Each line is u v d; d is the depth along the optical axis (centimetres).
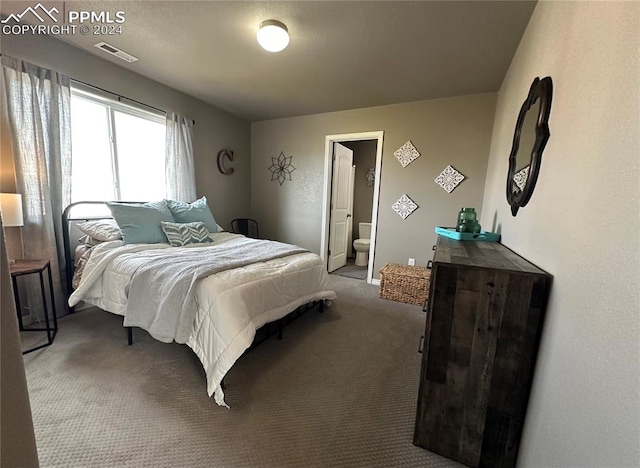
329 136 396
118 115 279
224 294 158
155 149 317
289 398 155
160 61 253
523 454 105
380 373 180
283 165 438
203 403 147
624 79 64
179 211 289
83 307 252
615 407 55
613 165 65
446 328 115
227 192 420
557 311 90
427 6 168
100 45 228
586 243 75
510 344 107
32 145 209
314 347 210
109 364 176
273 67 258
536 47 155
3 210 176
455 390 117
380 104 352
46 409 138
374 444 128
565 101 102
